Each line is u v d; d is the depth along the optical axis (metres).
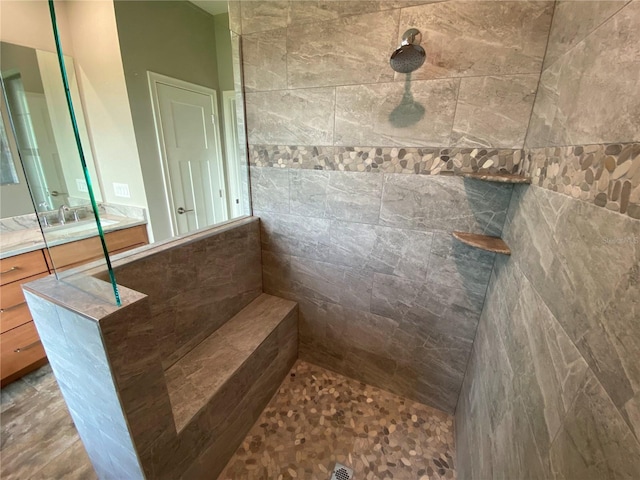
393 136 1.27
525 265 0.86
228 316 1.60
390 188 1.35
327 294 1.69
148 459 0.89
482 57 1.06
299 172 1.53
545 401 0.60
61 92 0.89
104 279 0.92
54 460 1.27
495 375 0.98
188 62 2.32
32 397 1.57
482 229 1.23
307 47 1.32
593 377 0.45
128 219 2.19
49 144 0.87
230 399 1.26
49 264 1.69
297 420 1.54
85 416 0.95
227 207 2.96
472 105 1.12
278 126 1.50
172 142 2.29
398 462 1.34
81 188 0.77
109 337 0.70
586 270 0.52
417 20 1.11
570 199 0.64
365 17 1.18
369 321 1.63
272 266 1.80
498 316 1.06
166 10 2.09
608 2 0.58
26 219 1.88
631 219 0.42
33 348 1.71
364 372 1.75
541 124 0.93
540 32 0.97
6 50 1.31
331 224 1.54
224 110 2.72
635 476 0.34
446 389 1.55
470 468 1.10
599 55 0.60
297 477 1.27
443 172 1.23
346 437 1.45
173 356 1.28
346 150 1.38
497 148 1.12
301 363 1.93
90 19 1.86
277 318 1.64
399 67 1.10
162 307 1.19
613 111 0.51
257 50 1.42
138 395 0.81
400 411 1.60
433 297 1.43
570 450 0.48
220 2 2.26
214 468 1.23
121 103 1.95
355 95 1.29
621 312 0.41
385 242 1.44
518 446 0.70
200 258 1.35
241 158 1.67
